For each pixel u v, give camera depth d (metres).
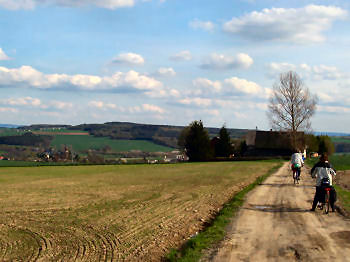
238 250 8.14
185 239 9.70
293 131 66.94
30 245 9.37
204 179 27.77
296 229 10.14
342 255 7.67
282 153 85.19
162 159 98.44
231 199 16.64
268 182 23.95
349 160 49.19
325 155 13.06
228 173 34.03
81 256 8.33
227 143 88.00
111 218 12.71
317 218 11.73
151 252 8.53
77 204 16.11
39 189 22.38
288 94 66.75
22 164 57.47
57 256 8.35
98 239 9.84
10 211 14.49
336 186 21.50
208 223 11.70
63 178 30.97
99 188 22.52
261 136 87.62
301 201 15.46
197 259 7.54
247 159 75.50
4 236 10.37
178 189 21.23
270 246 8.41
